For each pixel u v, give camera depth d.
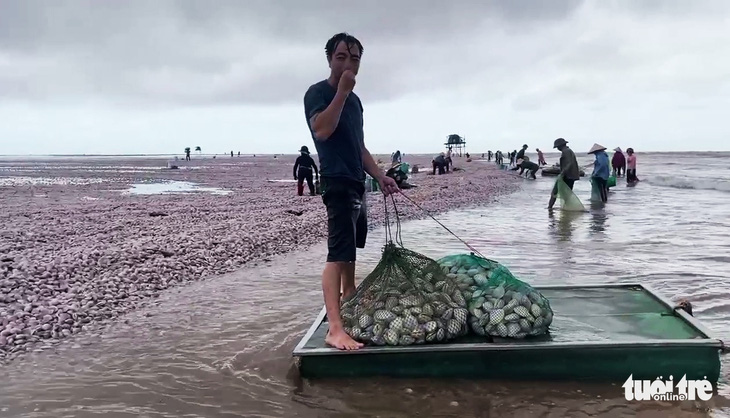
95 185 33.81
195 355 5.11
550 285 6.12
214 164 86.38
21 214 16.72
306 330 5.75
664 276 7.92
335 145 4.79
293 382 4.47
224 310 6.59
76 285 7.58
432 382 4.37
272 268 9.12
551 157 141.88
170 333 5.76
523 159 41.69
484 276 5.01
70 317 6.22
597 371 4.34
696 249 10.18
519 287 4.76
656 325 4.80
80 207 19.00
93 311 6.49
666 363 4.31
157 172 55.44
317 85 4.88
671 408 3.91
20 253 9.80
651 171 48.16
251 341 5.46
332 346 4.59
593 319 5.02
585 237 11.80
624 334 4.60
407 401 4.08
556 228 13.30
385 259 5.01
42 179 41.84
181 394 4.29
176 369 4.79
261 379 4.54
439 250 10.38
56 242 11.24
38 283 7.52
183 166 75.44
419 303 4.66
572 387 4.24
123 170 62.00
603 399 4.05
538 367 4.37
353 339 4.62
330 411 3.96
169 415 3.95
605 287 6.03
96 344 5.47
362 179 4.99
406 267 4.91
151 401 4.18
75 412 4.02
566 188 16.91
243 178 42.22
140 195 25.02
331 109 4.46
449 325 4.62
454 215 16.41
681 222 14.16
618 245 10.73
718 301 6.55
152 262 9.02
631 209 17.48
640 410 3.89
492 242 11.28
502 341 4.52
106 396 4.28
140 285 7.75
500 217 15.77
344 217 4.78
